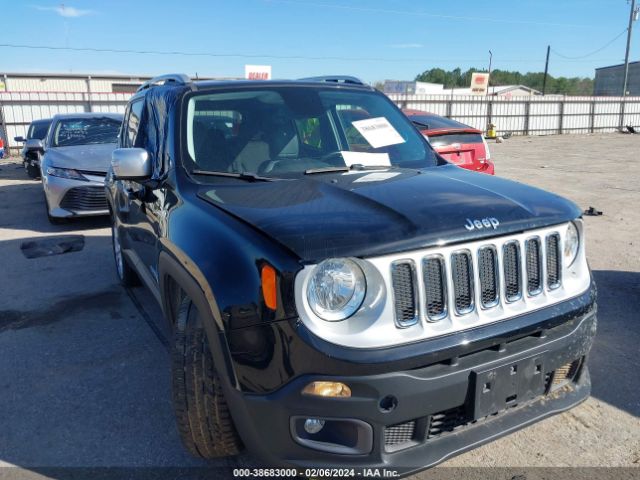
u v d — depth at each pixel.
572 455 2.83
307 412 2.08
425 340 2.15
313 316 2.07
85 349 4.23
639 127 39.28
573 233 2.69
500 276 2.35
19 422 3.27
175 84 3.75
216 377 2.45
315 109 3.65
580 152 20.92
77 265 6.54
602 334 4.22
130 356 4.09
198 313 2.59
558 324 2.46
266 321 2.12
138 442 3.04
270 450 2.21
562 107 36.00
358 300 2.13
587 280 2.71
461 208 2.41
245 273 2.19
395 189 2.68
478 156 7.79
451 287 2.24
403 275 2.18
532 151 21.83
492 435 2.33
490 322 2.29
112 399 3.49
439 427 2.30
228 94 3.57
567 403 2.59
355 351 2.05
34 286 5.80
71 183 8.38
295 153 3.37
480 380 2.23
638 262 6.05
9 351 4.24
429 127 7.78
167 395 3.53
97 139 9.66
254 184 2.96
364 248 2.10
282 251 2.12
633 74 59.38
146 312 4.96
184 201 2.89
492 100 33.91
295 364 2.07
